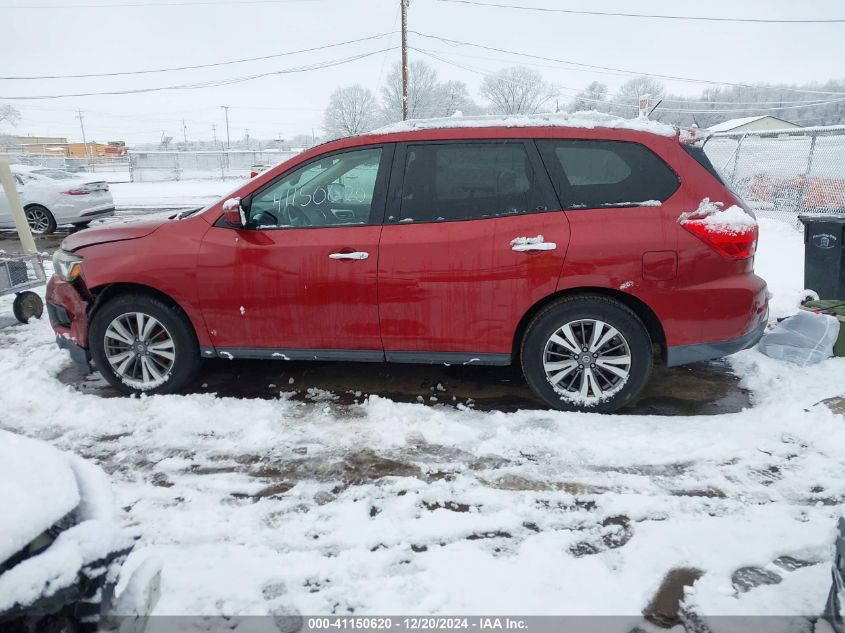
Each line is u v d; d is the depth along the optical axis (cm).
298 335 390
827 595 222
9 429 368
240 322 393
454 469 316
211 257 387
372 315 377
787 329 462
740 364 454
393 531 264
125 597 166
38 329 590
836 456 319
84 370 452
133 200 2219
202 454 336
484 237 361
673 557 244
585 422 361
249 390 427
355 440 349
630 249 349
